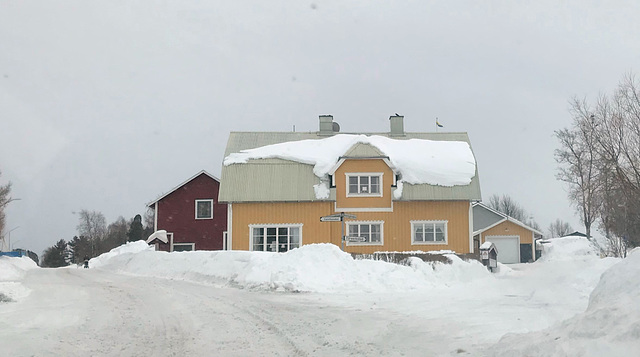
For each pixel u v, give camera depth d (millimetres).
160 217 44688
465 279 22766
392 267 20609
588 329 6695
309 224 35531
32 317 12945
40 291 19250
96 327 11602
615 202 31953
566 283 15734
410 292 18203
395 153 37906
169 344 9836
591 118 37375
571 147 52125
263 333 10641
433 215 35781
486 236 50812
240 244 35438
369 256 25938
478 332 9609
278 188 35938
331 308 14047
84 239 102188
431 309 13227
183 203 44812
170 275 27188
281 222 35531
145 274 29734
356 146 36375
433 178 36281
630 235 31234
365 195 35719
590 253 50344
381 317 12227
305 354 8742
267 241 35469
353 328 10906
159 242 44125
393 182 35875
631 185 31391
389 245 35438
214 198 44781
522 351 7109
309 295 17391
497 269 29641
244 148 39875
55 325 11820
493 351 7723
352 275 19984
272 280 19656
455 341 9031
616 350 5996
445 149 39219
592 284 14773
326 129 42844
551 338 7020
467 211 35938
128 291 19156
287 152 38000
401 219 35656
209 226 44625
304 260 20656
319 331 10672
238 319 12414
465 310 12734
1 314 13461
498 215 54938
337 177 35844
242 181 36375
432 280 21641
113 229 113875
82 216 117750
